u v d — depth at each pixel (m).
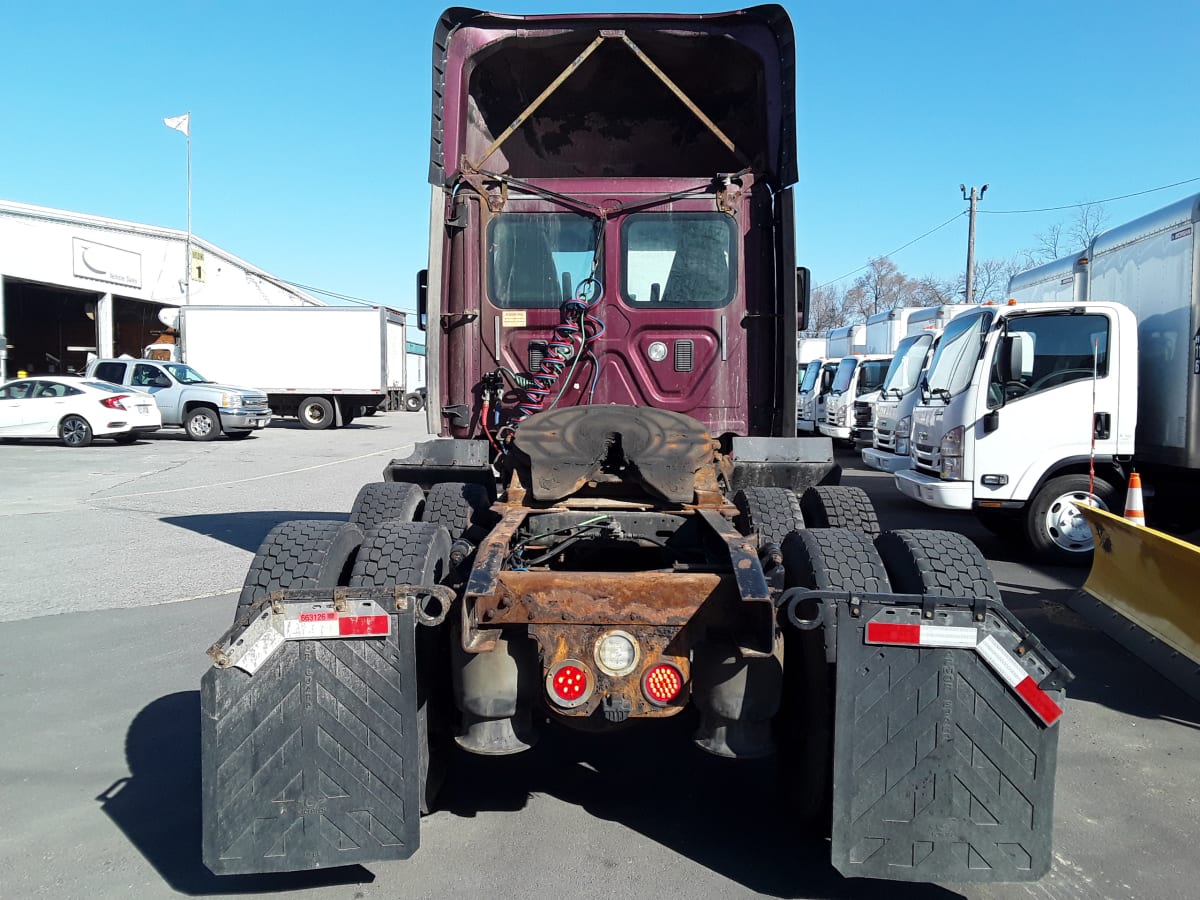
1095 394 8.38
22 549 9.21
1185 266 8.02
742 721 3.16
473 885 3.27
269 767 2.95
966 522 11.49
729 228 5.87
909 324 16.86
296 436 25.86
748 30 5.86
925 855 2.91
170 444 22.19
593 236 5.91
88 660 5.77
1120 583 6.49
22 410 20.45
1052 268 10.84
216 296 38.75
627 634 3.11
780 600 2.95
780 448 5.59
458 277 5.96
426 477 5.64
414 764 2.98
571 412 4.59
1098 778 4.21
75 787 4.05
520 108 6.61
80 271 30.53
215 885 3.28
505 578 3.15
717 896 3.21
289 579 3.44
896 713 2.90
